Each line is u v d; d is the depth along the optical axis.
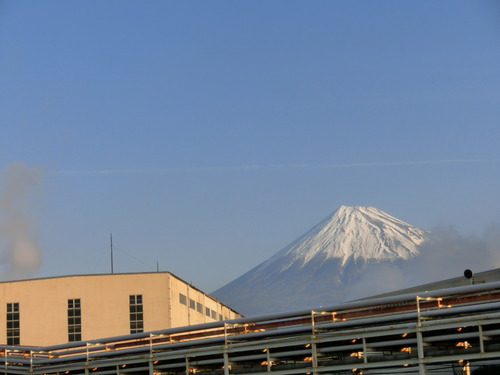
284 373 57.22
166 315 102.81
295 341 56.59
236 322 59.91
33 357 74.00
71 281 103.44
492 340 50.78
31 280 103.75
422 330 51.31
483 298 51.31
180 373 64.81
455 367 54.66
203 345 61.38
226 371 59.66
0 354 74.88
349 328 55.03
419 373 54.34
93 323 102.50
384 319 52.97
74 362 68.75
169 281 103.81
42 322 102.69
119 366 65.94
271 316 58.22
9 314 103.00
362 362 54.25
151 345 63.88
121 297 103.12
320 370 55.44
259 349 58.41
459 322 50.03
